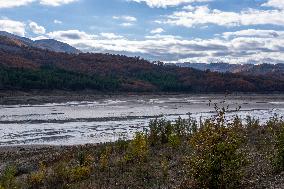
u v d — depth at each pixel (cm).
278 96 19412
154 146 2770
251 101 15112
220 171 1205
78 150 3153
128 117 7762
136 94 18138
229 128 1245
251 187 1312
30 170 2512
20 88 14562
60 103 12331
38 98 13075
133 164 2147
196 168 1235
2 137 5209
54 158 2886
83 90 16862
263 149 1994
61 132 5641
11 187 1870
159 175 1775
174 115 8269
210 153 1221
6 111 9162
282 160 1530
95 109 10000
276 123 3412
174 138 2559
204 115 8238
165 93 19712
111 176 1928
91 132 5597
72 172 2034
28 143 4725
